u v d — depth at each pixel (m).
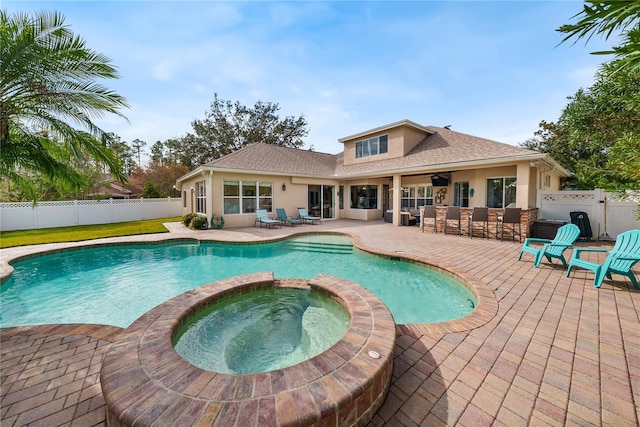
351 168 17.25
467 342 3.17
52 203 15.02
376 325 3.06
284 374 2.20
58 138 5.97
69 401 2.37
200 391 2.02
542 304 4.19
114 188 30.41
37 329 3.63
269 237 10.63
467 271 5.95
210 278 7.04
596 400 2.26
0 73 4.67
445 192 14.49
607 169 5.11
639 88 3.68
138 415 1.81
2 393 2.45
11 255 7.90
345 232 11.80
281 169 15.16
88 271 7.58
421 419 2.11
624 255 4.73
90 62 5.36
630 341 3.13
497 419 2.09
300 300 4.97
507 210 9.26
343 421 1.93
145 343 2.74
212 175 12.84
